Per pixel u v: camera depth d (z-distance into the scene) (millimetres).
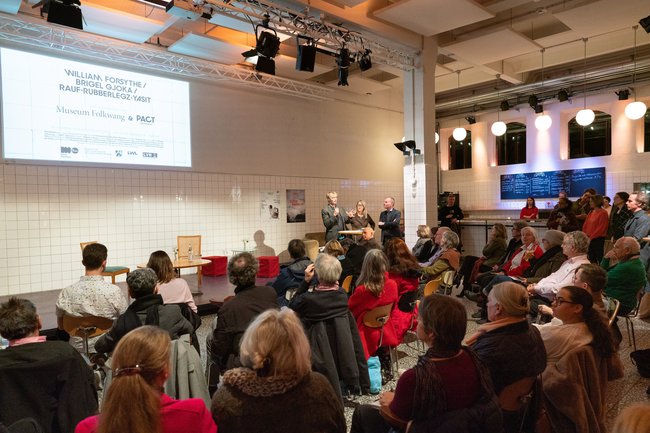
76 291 2982
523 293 1906
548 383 2041
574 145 9305
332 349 2711
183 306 2889
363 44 6402
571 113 9320
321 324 2670
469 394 1496
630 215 6102
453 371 1509
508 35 6605
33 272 6031
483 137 10445
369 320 3070
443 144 11211
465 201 10828
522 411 1851
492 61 7797
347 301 2781
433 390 1466
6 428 1588
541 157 9586
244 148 8125
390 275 3518
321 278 2756
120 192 6750
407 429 1544
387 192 10562
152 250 7070
